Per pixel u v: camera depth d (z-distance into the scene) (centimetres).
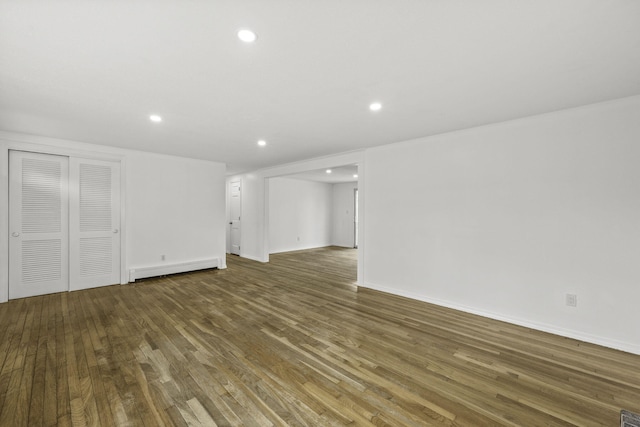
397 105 273
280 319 321
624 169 255
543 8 142
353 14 147
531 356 244
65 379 204
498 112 290
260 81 224
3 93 244
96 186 442
